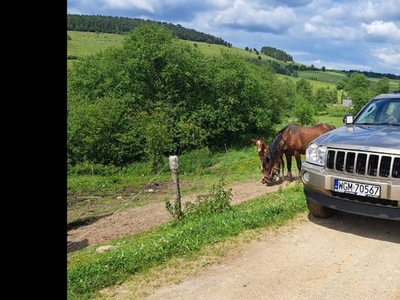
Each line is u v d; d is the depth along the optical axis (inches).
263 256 186.4
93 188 837.2
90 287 158.4
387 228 223.5
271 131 1800.0
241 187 518.9
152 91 1508.4
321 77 6633.9
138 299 149.3
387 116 251.1
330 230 221.5
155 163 1146.7
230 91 1604.3
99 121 1197.7
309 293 149.3
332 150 210.2
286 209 255.8
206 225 231.3
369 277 162.4
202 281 162.4
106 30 5900.6
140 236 323.0
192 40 5999.0
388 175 188.9
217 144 1599.4
